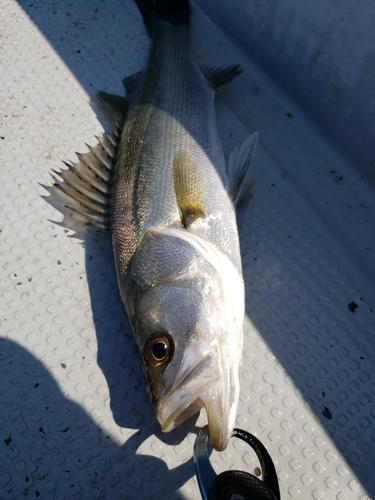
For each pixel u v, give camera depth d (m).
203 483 0.23
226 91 0.43
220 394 0.25
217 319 0.27
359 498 0.27
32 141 0.40
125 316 0.33
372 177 0.36
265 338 0.32
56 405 0.30
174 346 0.26
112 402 0.30
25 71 0.44
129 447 0.29
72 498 0.27
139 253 0.30
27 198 0.37
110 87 0.43
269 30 0.40
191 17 0.47
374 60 0.31
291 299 0.33
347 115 0.36
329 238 0.36
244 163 0.36
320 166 0.38
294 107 0.41
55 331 0.32
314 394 0.30
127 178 0.34
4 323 0.33
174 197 0.32
